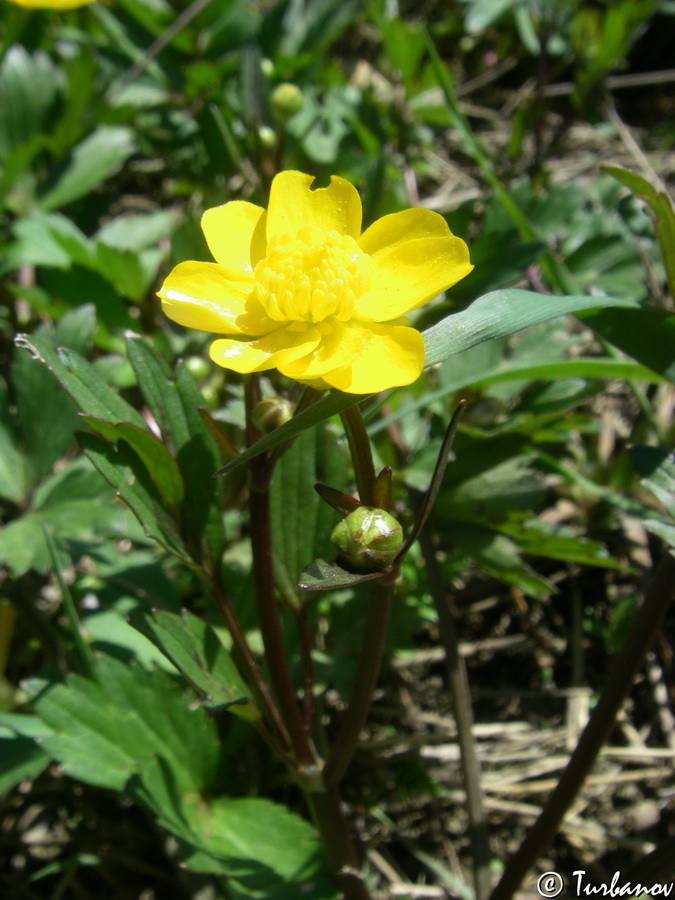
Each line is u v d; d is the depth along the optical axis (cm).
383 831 15
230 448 9
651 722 16
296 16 23
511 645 17
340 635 14
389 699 16
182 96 23
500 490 15
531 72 27
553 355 16
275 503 11
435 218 9
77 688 11
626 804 15
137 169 24
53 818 15
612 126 25
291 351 8
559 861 15
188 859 11
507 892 12
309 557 11
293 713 10
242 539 16
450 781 15
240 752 14
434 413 16
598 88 23
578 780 11
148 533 10
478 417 16
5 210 20
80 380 10
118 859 14
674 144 26
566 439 16
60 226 19
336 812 11
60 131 21
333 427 13
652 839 15
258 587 10
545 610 18
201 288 9
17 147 18
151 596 14
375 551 8
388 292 9
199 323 9
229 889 11
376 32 27
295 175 10
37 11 22
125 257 17
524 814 15
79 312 15
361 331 9
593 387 17
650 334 11
